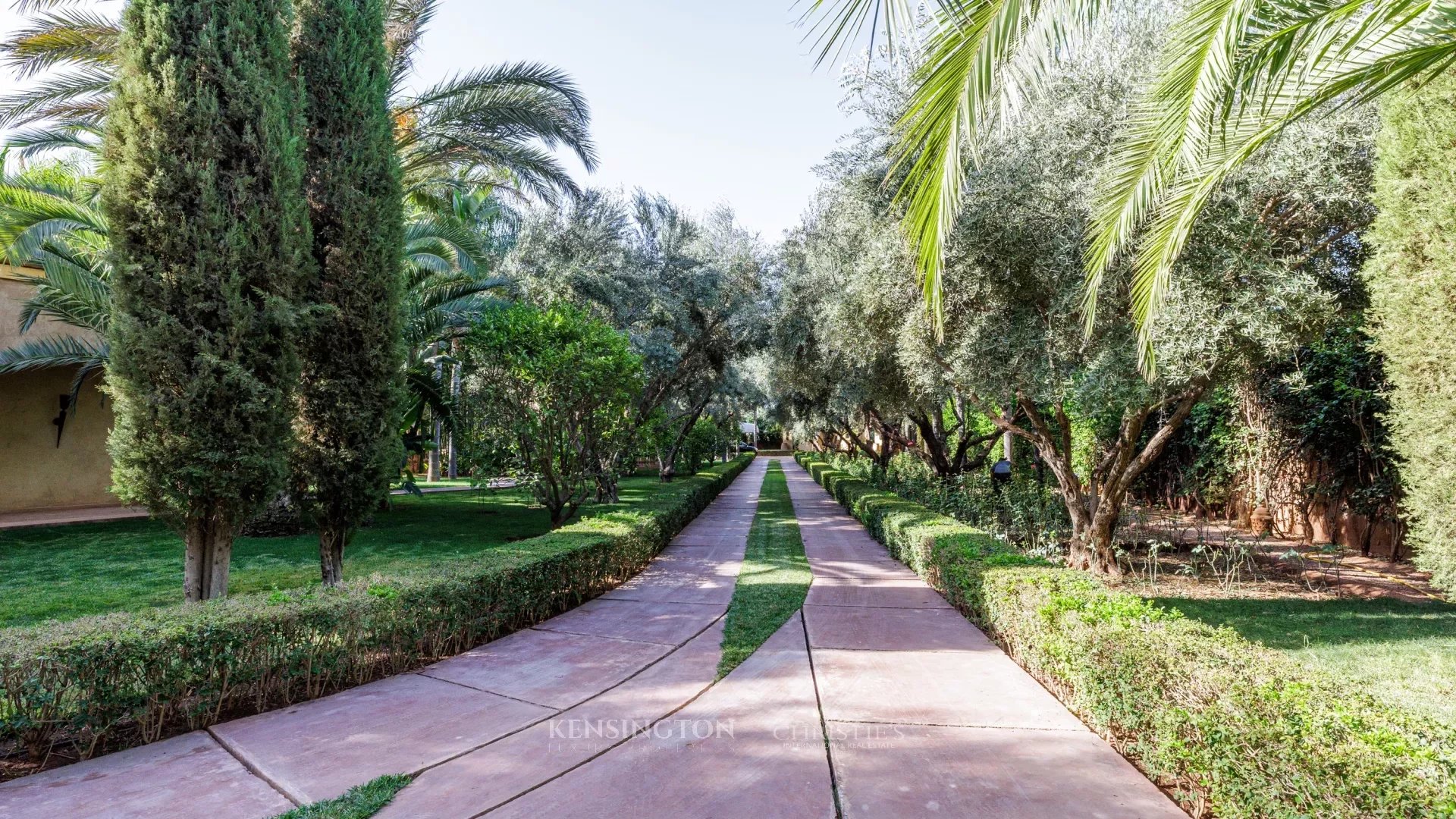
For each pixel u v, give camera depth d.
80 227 8.30
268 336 4.82
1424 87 3.69
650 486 20.09
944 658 4.32
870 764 2.85
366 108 5.82
